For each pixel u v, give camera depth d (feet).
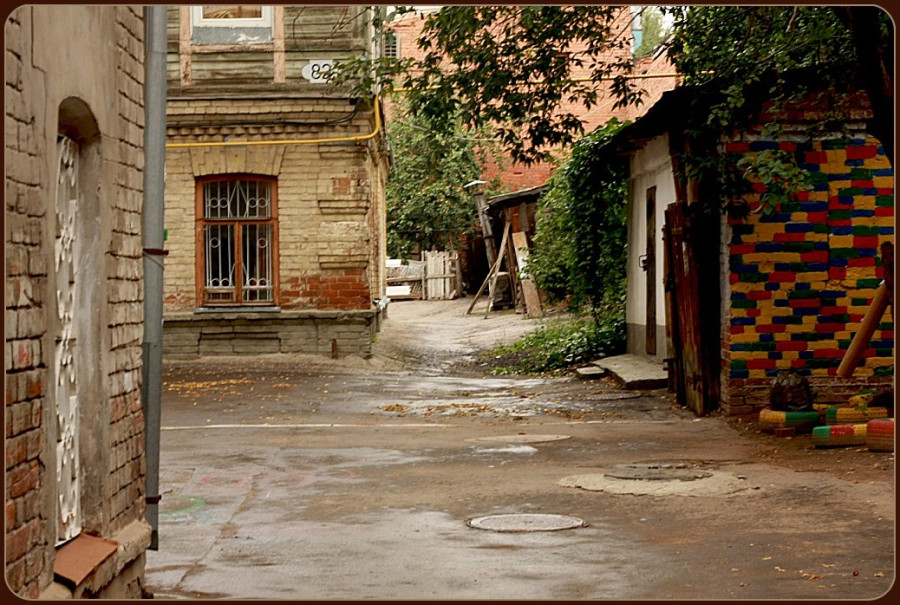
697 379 49.70
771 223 48.62
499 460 39.19
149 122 24.02
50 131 17.06
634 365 64.39
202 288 75.66
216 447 42.34
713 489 32.40
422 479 35.60
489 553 25.50
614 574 23.25
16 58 15.62
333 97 74.74
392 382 66.18
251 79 75.10
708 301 49.67
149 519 23.81
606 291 75.25
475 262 151.94
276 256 75.51
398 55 133.80
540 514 29.94
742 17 46.34
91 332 20.07
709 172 47.80
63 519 19.01
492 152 149.07
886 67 35.06
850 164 48.62
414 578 23.27
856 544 25.31
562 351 75.00
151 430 23.91
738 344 48.57
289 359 74.18
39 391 16.51
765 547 25.26
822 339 48.73
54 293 17.28
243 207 75.97
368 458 39.81
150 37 23.95
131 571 21.59
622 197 74.02
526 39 48.34
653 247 64.13
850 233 48.88
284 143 74.95
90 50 19.24
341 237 75.20
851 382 48.57
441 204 148.05
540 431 46.44
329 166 75.20
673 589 21.88
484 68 48.08
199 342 75.15
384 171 108.78
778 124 43.34
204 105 75.00
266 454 40.68
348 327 75.31
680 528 27.71
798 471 35.06
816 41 43.42
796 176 42.32
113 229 20.88
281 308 75.46
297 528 28.68
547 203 87.10
